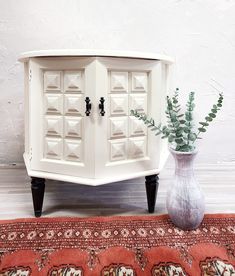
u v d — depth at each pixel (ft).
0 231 2.42
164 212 2.90
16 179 3.81
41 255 2.12
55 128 2.58
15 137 4.30
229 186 3.59
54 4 4.00
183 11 4.11
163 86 3.18
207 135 4.42
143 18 4.10
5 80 4.14
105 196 3.32
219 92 4.32
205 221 2.62
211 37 4.18
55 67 2.47
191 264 2.02
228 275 1.91
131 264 2.02
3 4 3.95
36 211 2.76
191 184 2.46
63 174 2.63
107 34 4.12
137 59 2.51
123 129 2.58
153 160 2.79
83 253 2.14
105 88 2.41
